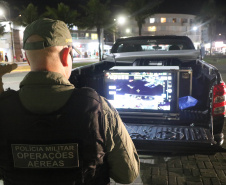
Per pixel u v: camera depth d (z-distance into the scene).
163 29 79.06
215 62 28.23
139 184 3.05
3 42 42.03
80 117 1.00
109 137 1.07
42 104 1.01
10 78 15.96
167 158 3.71
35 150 1.00
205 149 2.59
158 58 4.21
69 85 1.07
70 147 0.99
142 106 3.26
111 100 3.35
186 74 3.35
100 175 1.09
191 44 5.22
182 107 3.25
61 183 1.01
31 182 1.02
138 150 2.74
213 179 3.14
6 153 1.03
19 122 1.01
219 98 2.93
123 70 3.24
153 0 34.75
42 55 1.05
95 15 31.92
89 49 63.44
